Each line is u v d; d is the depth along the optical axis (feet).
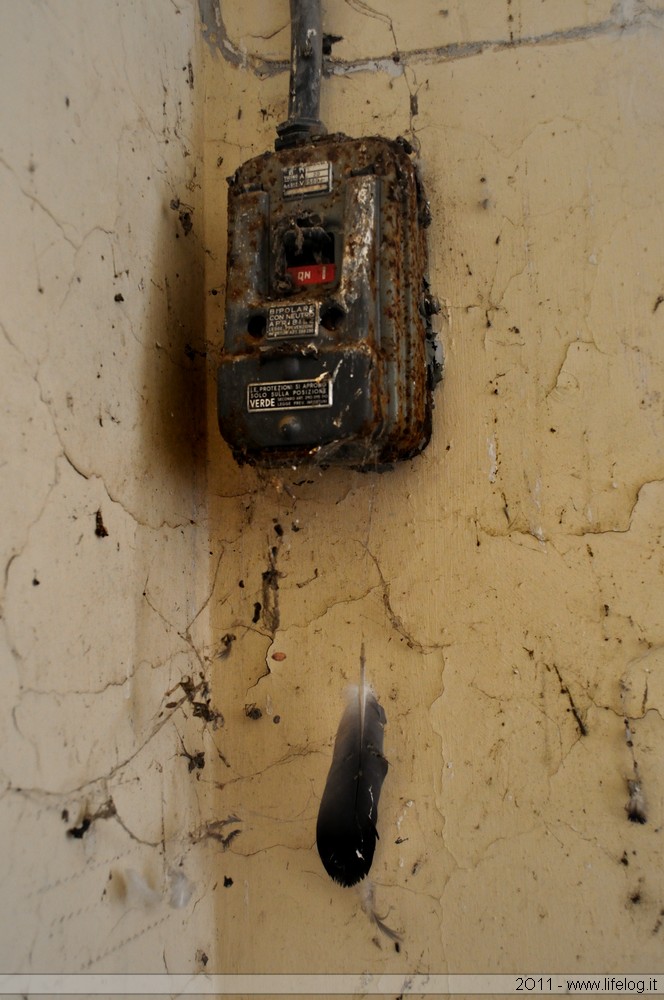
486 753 3.90
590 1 4.02
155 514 3.77
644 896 3.67
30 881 2.73
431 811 3.94
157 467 3.80
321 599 4.17
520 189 4.05
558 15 4.06
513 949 3.79
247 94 4.41
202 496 4.29
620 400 3.87
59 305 3.03
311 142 3.81
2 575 2.66
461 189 4.12
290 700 4.16
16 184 2.80
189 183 4.23
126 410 3.52
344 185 3.58
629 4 3.99
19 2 2.87
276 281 3.56
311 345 3.39
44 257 2.94
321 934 4.02
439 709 3.97
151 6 3.89
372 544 4.13
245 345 3.51
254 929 4.10
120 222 3.52
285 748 4.14
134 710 3.50
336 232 3.56
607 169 3.96
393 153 3.67
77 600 3.09
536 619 3.89
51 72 3.04
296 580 4.21
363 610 4.11
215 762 4.24
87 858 3.08
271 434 3.42
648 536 3.79
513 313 4.02
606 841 3.74
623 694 3.76
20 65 2.85
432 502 4.06
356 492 4.17
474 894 3.86
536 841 3.82
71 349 3.10
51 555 2.93
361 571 4.13
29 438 2.82
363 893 3.99
